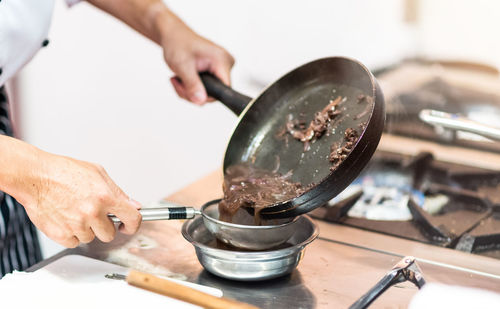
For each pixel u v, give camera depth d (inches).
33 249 56.0
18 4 48.5
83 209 38.9
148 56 91.4
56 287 39.1
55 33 88.2
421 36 89.1
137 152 96.7
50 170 39.4
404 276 40.6
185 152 96.7
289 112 44.0
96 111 93.8
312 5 90.8
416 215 47.0
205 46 52.1
